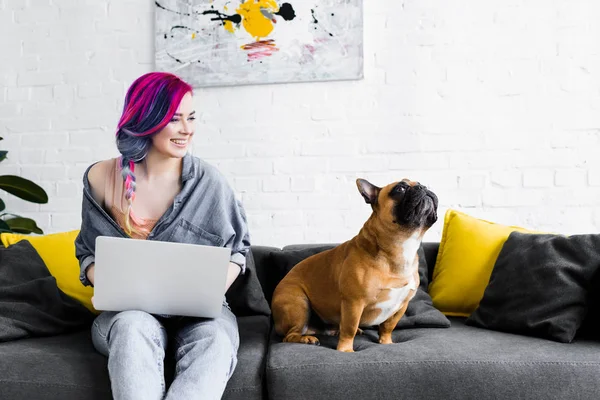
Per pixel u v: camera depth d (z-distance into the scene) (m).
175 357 1.45
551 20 2.63
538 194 2.60
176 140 1.61
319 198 2.74
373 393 1.38
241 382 1.42
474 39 2.68
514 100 2.64
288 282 1.89
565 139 2.60
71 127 2.90
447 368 1.40
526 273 1.78
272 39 2.76
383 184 2.70
